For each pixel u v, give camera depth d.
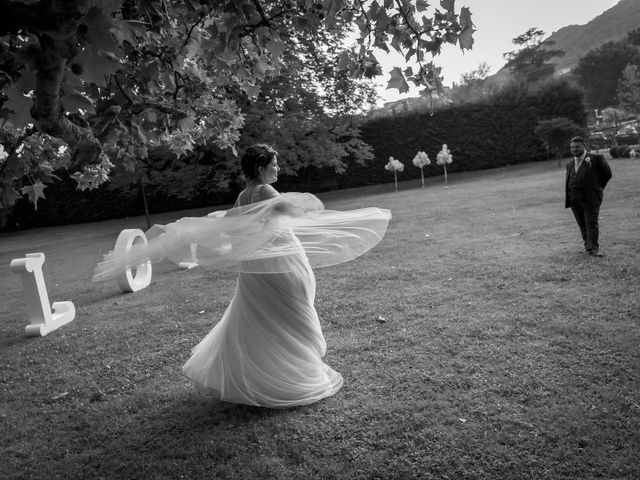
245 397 3.39
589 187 6.71
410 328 4.86
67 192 26.38
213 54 2.61
